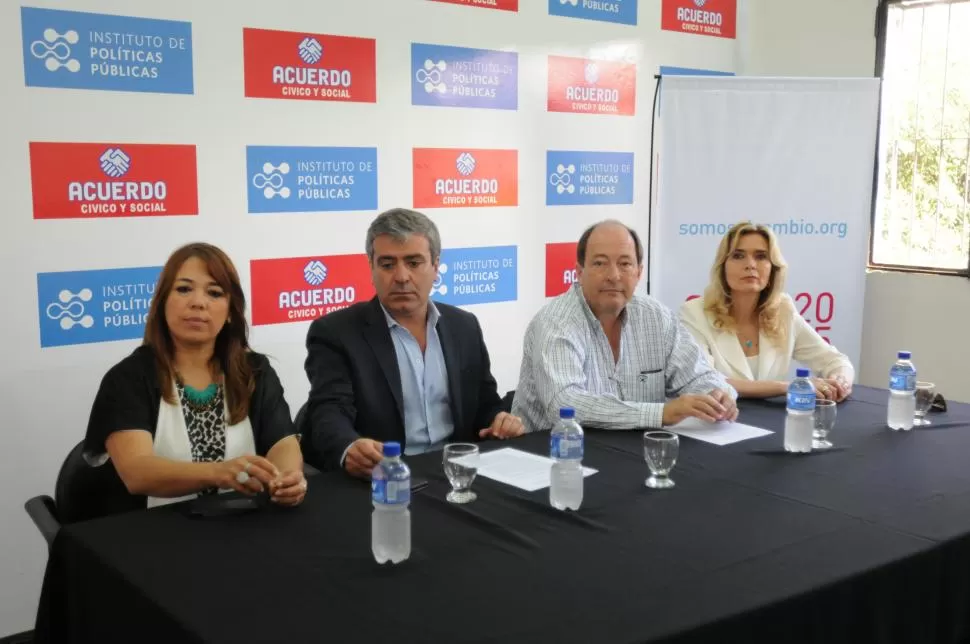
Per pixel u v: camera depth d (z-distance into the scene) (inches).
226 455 78.1
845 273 153.8
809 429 80.2
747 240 113.2
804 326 119.6
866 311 165.6
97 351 109.3
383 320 93.7
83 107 105.3
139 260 111.3
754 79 148.2
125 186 109.3
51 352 105.9
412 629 45.1
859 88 149.6
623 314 101.2
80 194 106.0
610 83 158.7
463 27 138.9
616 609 47.4
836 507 65.1
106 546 57.3
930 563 57.3
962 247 155.6
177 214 113.9
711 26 172.1
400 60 132.3
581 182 157.5
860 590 52.9
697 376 99.7
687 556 55.2
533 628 45.1
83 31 104.3
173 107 112.0
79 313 107.4
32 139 102.1
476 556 55.2
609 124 159.8
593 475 73.3
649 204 165.5
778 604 48.7
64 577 61.0
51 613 61.5
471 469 67.2
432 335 96.7
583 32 153.7
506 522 61.6
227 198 118.0
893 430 89.5
